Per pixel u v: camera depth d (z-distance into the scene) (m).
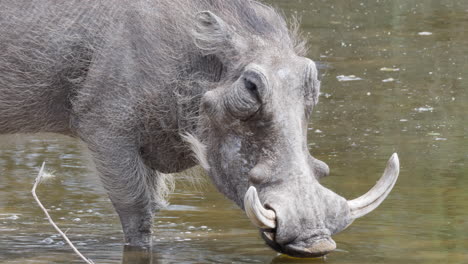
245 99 14.52
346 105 29.44
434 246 16.92
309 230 13.50
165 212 19.73
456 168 22.64
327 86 32.00
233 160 14.98
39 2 17.62
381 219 18.73
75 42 17.36
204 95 15.44
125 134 17.08
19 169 23.14
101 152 17.22
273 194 13.82
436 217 18.80
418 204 19.70
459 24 44.19
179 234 18.19
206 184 22.05
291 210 13.53
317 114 28.42
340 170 22.56
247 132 14.80
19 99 17.86
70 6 17.50
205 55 16.28
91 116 17.23
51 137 26.44
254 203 13.38
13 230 18.38
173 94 16.64
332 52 37.88
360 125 27.08
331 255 16.44
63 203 20.41
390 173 14.58
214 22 15.84
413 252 16.53
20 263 16.16
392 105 29.34
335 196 13.91
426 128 26.62
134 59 16.75
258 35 15.91
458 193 20.52
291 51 15.62
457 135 25.84
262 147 14.48
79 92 17.36
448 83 32.25
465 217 18.72
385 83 32.34
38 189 21.44
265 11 16.58
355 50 38.31
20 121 18.20
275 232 13.64
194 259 16.47
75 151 25.09
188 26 16.53
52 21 17.50
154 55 16.62
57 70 17.55
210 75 16.28
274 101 14.43
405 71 34.19
